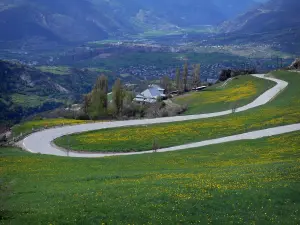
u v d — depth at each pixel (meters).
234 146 70.00
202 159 61.88
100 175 50.94
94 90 137.38
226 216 32.38
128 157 66.69
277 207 33.56
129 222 31.72
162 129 92.19
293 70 172.88
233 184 39.66
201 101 144.62
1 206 36.50
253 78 169.25
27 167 58.38
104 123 105.50
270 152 62.84
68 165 60.28
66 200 37.91
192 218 32.12
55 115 152.62
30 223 32.06
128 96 148.62
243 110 111.69
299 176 40.72
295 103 107.88
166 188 39.50
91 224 31.66
